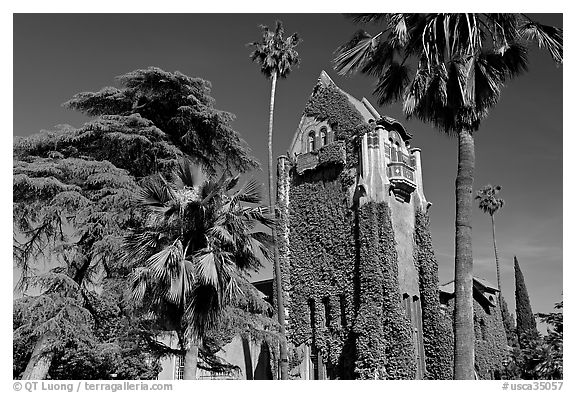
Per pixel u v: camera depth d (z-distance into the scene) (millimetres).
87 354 20953
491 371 39344
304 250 34312
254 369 33062
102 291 20016
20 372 20625
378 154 32500
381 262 30078
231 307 20281
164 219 15914
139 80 24172
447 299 37656
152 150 23328
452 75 15867
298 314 33188
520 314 47406
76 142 22875
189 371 15867
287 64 32719
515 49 16250
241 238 16719
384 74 17953
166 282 15078
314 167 34906
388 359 28453
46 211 19422
